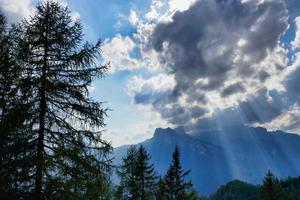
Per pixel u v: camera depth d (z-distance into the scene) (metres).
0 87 13.77
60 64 13.84
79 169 13.38
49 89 13.57
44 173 13.23
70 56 13.95
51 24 14.17
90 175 13.55
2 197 12.50
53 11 14.35
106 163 13.70
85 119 13.74
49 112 13.62
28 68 13.84
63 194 13.16
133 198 35.12
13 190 12.77
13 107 13.05
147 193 36.62
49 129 13.62
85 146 13.58
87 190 13.69
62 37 14.00
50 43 14.08
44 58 13.98
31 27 14.03
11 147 13.02
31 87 13.41
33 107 13.49
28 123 13.48
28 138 13.45
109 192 28.22
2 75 13.83
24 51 13.70
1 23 15.50
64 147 13.41
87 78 13.88
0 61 13.64
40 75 13.78
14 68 13.74
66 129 13.56
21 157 13.09
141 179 36.25
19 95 13.60
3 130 12.99
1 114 13.74
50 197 13.00
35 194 12.81
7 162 13.00
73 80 13.86
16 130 13.42
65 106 13.77
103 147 13.70
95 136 13.65
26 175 12.92
